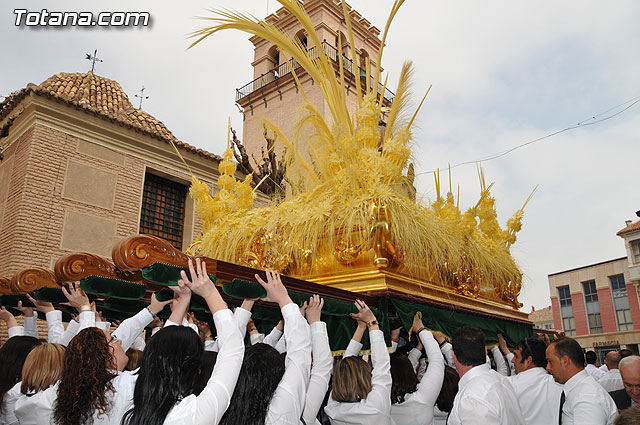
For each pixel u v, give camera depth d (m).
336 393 2.70
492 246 4.49
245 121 24.69
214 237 3.86
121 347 2.46
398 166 3.56
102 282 2.30
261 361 2.01
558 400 3.12
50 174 9.66
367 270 3.09
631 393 2.84
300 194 3.80
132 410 1.83
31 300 2.98
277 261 3.46
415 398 2.90
